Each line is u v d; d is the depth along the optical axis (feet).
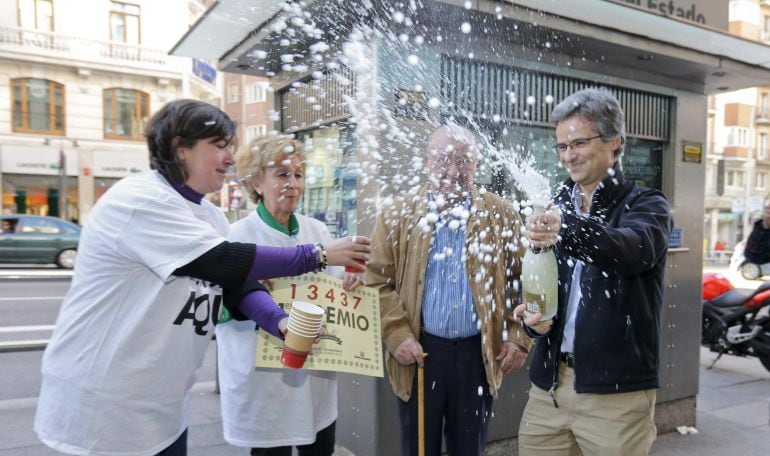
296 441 5.74
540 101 8.41
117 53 54.13
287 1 6.15
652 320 5.38
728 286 15.44
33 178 54.24
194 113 4.40
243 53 7.76
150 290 4.26
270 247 4.52
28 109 52.85
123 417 4.18
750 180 96.17
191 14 56.95
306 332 4.37
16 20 51.13
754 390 13.29
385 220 6.56
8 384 13.46
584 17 7.50
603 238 4.64
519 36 7.79
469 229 6.09
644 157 10.06
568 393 5.63
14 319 21.99
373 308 5.82
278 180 5.81
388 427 7.84
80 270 4.28
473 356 6.22
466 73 7.55
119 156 55.98
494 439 8.66
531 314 5.12
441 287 6.16
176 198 4.35
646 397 5.40
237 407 5.75
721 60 9.34
